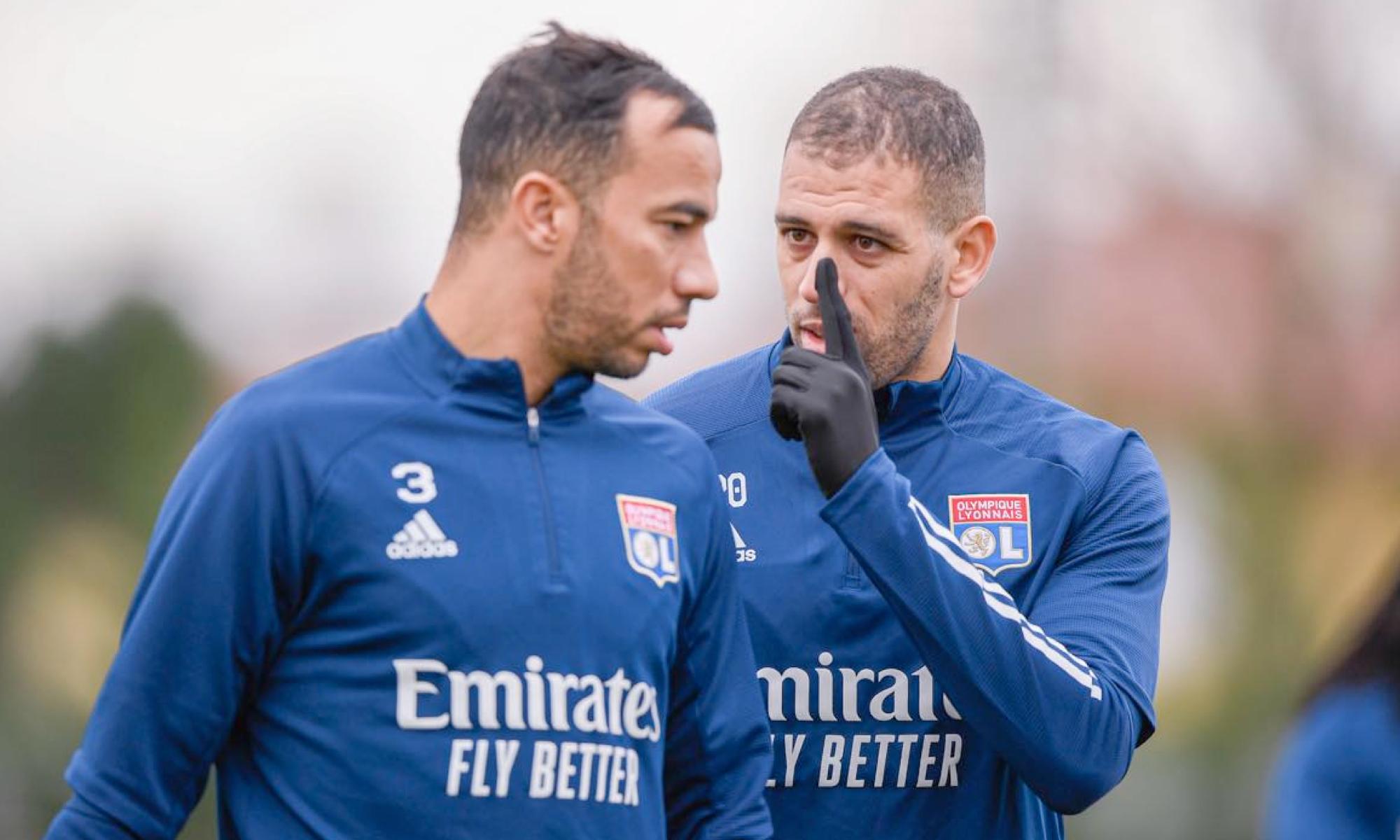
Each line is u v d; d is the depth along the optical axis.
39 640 40.88
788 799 13.20
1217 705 49.94
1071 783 12.77
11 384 42.97
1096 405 61.53
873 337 12.91
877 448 12.34
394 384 10.88
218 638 10.42
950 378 13.79
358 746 10.39
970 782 13.23
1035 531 13.55
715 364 14.30
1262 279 66.38
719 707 11.77
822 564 13.26
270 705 10.66
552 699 10.58
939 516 13.50
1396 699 15.98
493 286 10.94
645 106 10.84
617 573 10.92
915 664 13.14
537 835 10.50
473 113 11.07
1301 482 58.59
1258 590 52.69
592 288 10.85
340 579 10.48
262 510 10.45
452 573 10.50
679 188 10.88
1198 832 47.72
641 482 11.32
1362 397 65.81
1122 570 13.65
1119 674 13.20
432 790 10.36
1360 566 54.97
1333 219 67.12
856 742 13.17
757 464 13.59
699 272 11.04
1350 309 66.81
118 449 43.09
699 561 11.59
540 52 11.00
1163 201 65.19
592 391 11.54
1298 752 16.41
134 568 41.84
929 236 12.92
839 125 12.79
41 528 42.00
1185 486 56.66
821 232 12.80
